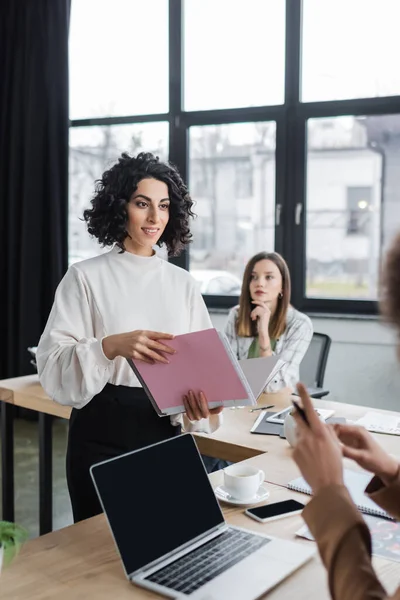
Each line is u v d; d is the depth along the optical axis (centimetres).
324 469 83
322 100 415
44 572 112
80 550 120
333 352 408
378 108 402
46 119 463
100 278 174
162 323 177
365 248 414
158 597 103
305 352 287
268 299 281
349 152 412
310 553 116
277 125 427
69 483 174
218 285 455
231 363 148
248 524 131
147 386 145
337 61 411
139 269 178
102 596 103
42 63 462
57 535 127
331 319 407
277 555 115
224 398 150
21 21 466
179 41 448
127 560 108
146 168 174
